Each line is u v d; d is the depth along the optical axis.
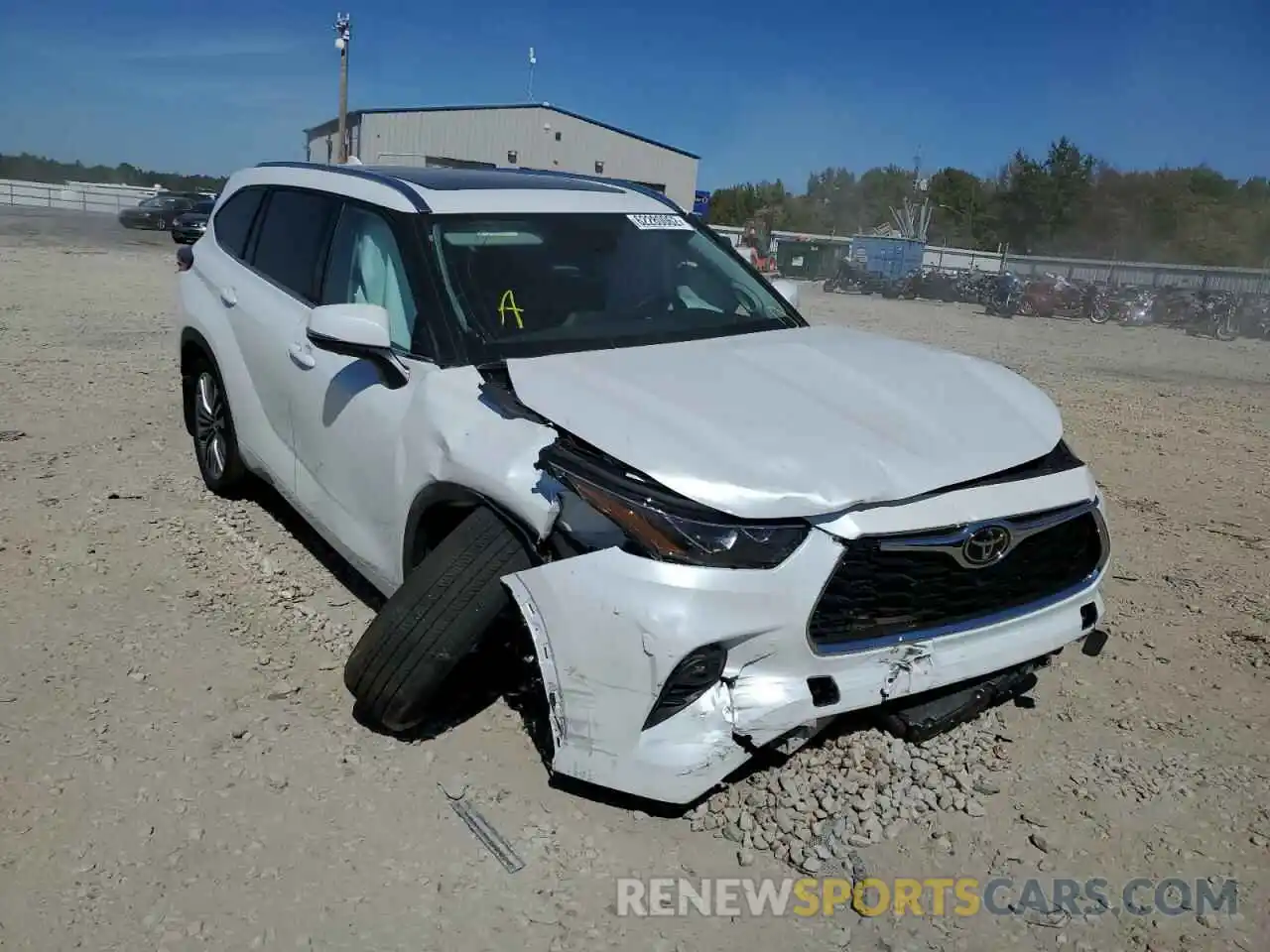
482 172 4.64
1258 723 3.64
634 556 2.68
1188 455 7.91
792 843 2.86
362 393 3.67
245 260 5.02
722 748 2.68
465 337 3.49
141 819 2.89
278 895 2.63
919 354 3.82
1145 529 5.86
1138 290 25.12
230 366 4.80
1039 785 3.21
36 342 9.81
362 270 4.01
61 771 3.09
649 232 4.29
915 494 2.78
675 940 2.54
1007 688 3.17
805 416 3.03
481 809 2.97
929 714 3.01
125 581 4.41
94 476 5.75
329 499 3.97
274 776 3.09
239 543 4.86
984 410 3.29
